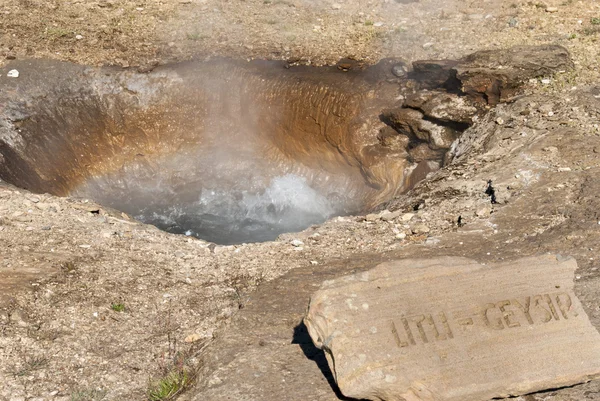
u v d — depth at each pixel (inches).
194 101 595.2
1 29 635.5
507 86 482.3
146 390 238.7
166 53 621.3
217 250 343.9
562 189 362.9
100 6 685.9
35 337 264.4
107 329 272.4
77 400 231.6
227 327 263.9
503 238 325.1
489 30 609.0
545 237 316.2
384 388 197.0
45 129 563.8
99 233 352.2
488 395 202.4
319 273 308.7
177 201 572.7
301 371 227.6
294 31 642.8
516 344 208.7
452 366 202.7
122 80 594.6
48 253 323.3
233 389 222.2
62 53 609.6
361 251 334.6
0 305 276.7
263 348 243.8
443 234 339.3
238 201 566.6
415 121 500.4
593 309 247.9
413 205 384.5
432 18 649.0
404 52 590.6
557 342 210.1
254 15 674.8
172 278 313.6
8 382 240.2
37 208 374.9
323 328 209.9
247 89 579.8
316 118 551.2
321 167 560.1
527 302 217.6
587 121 432.5
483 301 216.7
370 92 539.5
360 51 603.2
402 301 214.1
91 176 582.6
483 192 380.8
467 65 502.3
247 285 304.8
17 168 529.0
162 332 271.6
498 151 420.8
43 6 679.7
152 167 594.9
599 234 308.8
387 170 515.2
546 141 415.2
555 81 486.3
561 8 639.1
